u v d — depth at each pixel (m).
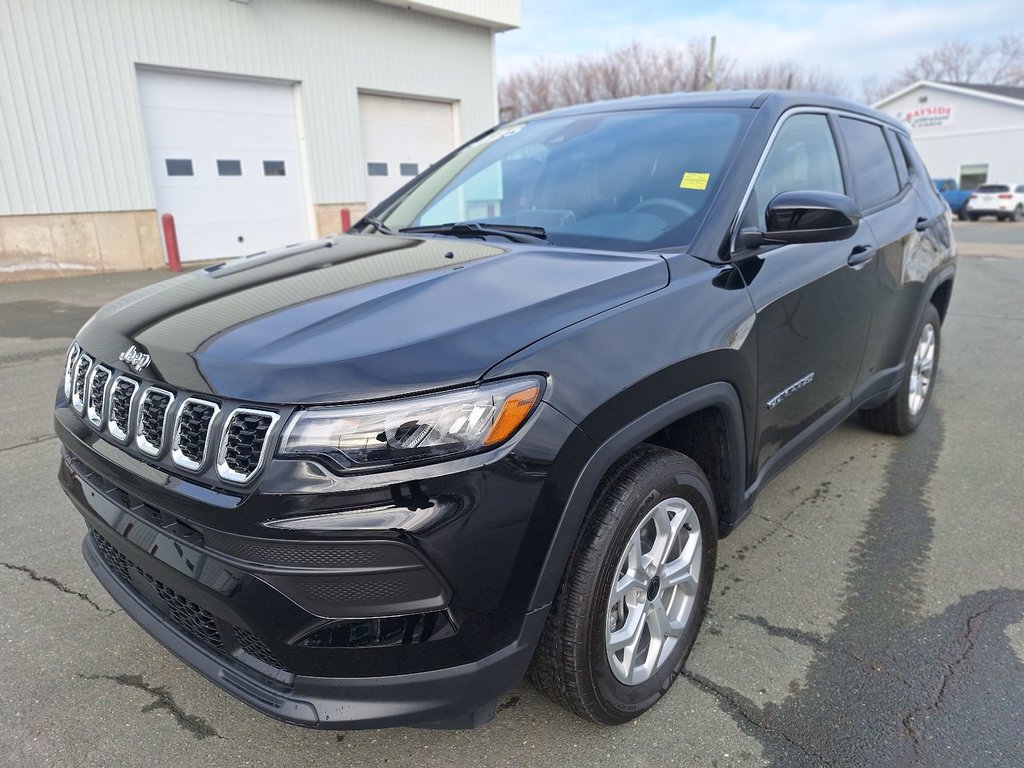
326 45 14.11
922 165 4.38
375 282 2.08
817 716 2.07
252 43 13.03
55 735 2.01
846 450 4.05
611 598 1.86
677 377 1.94
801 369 2.67
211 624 1.75
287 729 2.05
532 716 2.09
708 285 2.19
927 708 2.09
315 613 1.54
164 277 11.48
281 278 2.25
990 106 37.91
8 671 2.27
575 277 2.02
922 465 3.84
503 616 1.62
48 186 11.12
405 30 15.38
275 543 1.50
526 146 3.23
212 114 12.91
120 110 11.64
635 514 1.85
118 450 1.83
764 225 2.55
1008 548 2.99
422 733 2.03
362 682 1.59
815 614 2.55
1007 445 4.11
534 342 1.69
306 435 1.49
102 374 1.96
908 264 3.62
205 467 1.60
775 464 2.64
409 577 1.52
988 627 2.47
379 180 15.77
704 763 1.91
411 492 1.50
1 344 6.79
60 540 3.05
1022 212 30.52
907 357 3.86
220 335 1.80
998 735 1.98
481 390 1.55
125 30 11.50
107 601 2.64
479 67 17.02
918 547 3.01
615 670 1.93
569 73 49.22
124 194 11.89
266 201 13.91
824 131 3.21
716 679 2.23
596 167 2.84
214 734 2.03
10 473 3.73
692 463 2.08
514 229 2.65
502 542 1.57
